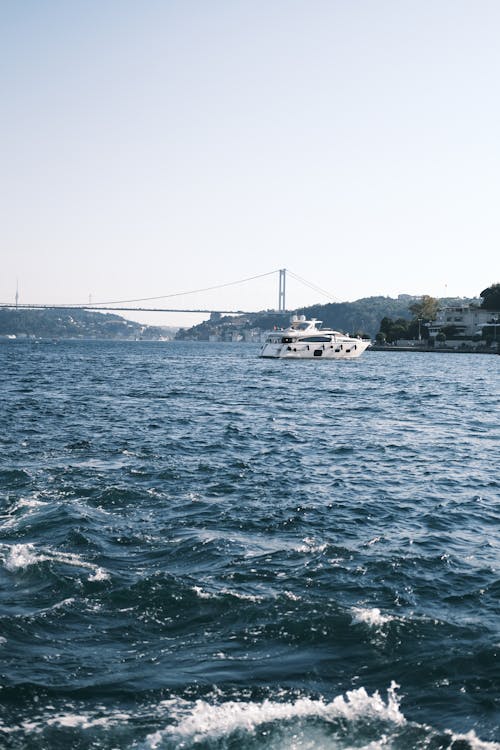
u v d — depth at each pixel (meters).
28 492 23.83
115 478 26.42
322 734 9.99
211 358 179.00
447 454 34.56
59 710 10.45
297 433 41.06
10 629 12.98
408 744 9.84
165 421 45.38
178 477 27.00
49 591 14.93
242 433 40.34
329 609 14.14
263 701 10.81
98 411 50.66
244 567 16.75
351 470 29.78
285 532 19.92
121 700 10.76
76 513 20.98
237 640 12.87
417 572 16.75
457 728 10.24
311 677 11.59
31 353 194.50
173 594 14.79
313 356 160.25
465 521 21.89
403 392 75.75
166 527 20.05
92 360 153.75
